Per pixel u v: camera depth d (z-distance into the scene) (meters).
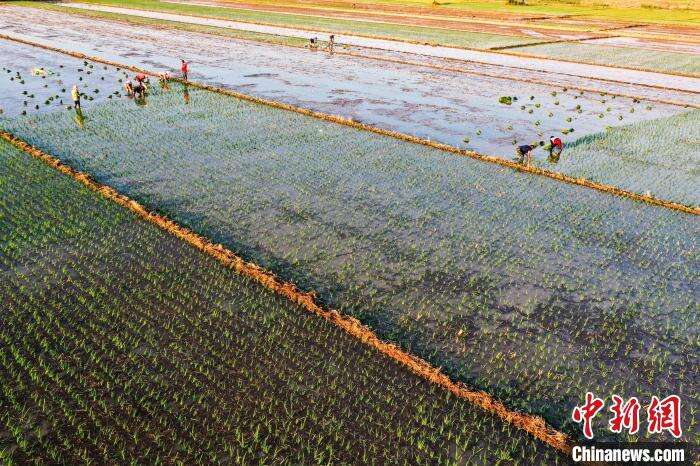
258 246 14.55
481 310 12.31
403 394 9.80
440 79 38.53
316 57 45.06
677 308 12.73
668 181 20.83
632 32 69.81
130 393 9.45
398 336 11.30
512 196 18.73
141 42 48.31
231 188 18.17
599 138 26.00
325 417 9.19
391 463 8.41
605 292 13.24
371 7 95.44
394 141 24.14
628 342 11.47
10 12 66.19
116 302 11.88
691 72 43.69
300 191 18.17
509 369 10.52
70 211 15.92
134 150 21.39
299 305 12.19
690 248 15.65
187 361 10.27
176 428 8.82
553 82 38.88
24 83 31.14
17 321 11.08
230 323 11.43
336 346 10.93
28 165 19.17
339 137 24.30
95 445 8.44
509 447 8.85
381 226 15.99
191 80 34.09
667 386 10.27
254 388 9.72
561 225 16.70
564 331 11.72
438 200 18.06
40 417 8.88
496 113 29.94
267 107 28.67
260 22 66.12
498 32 66.00
